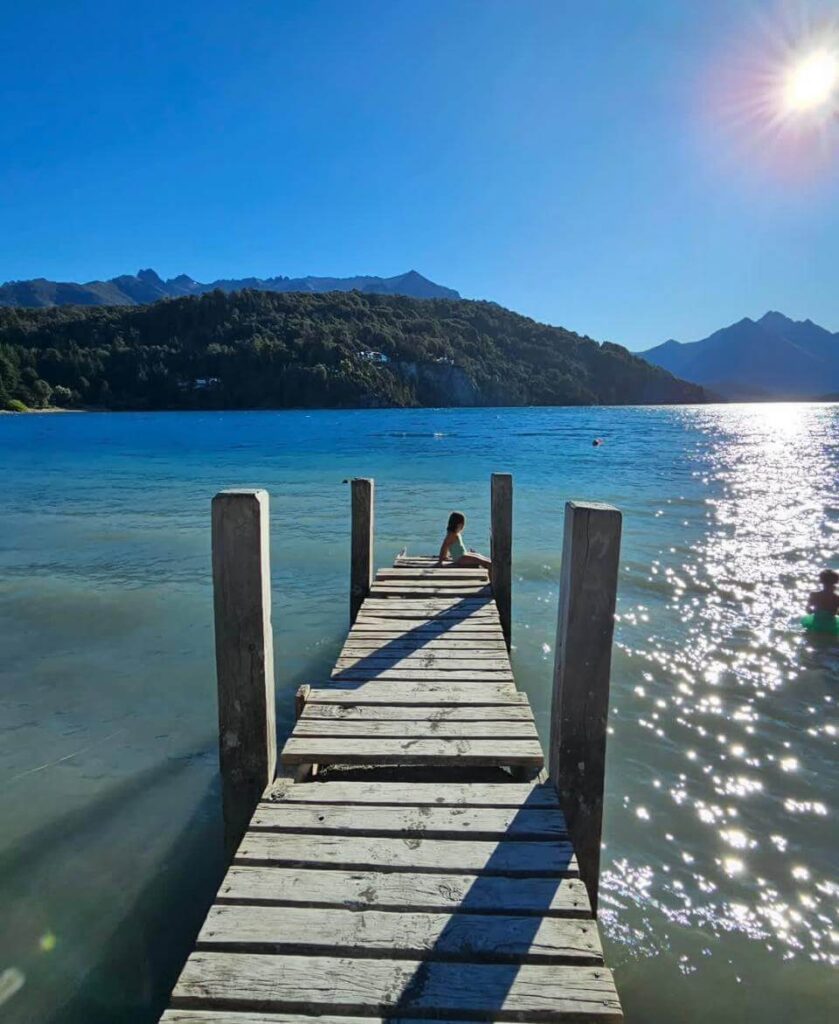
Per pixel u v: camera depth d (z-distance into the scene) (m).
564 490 21.88
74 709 6.40
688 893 3.99
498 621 6.57
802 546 13.18
